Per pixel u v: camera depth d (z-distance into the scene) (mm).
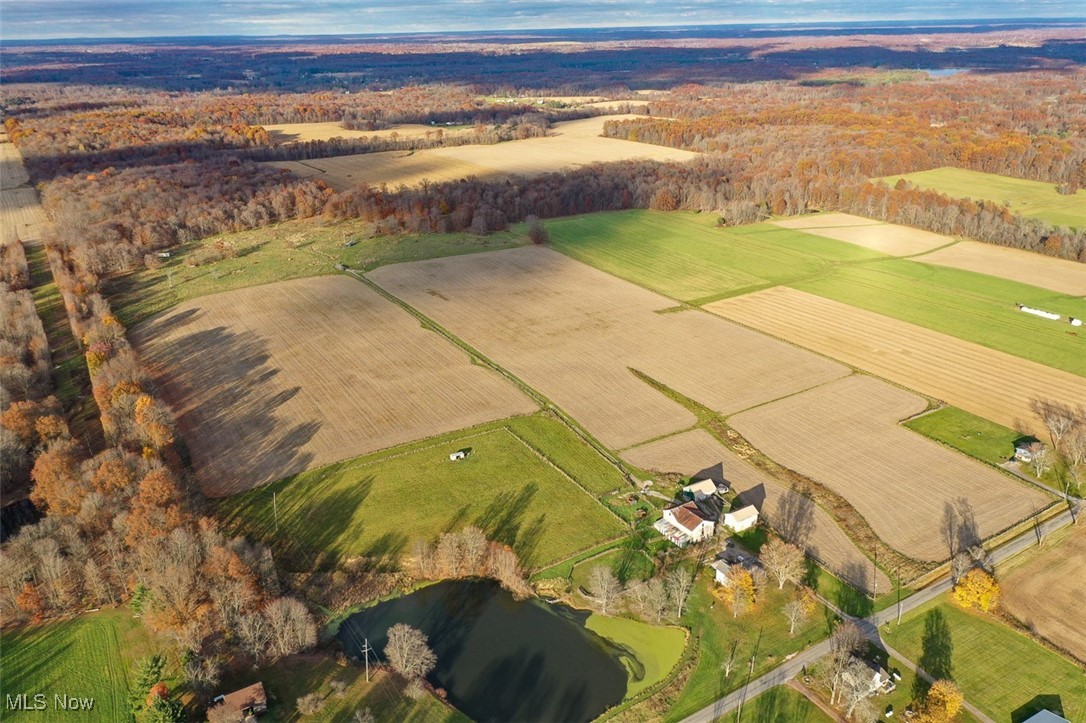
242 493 84062
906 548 76375
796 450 93625
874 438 96188
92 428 98312
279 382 110188
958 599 68438
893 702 58875
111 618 66812
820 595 70312
